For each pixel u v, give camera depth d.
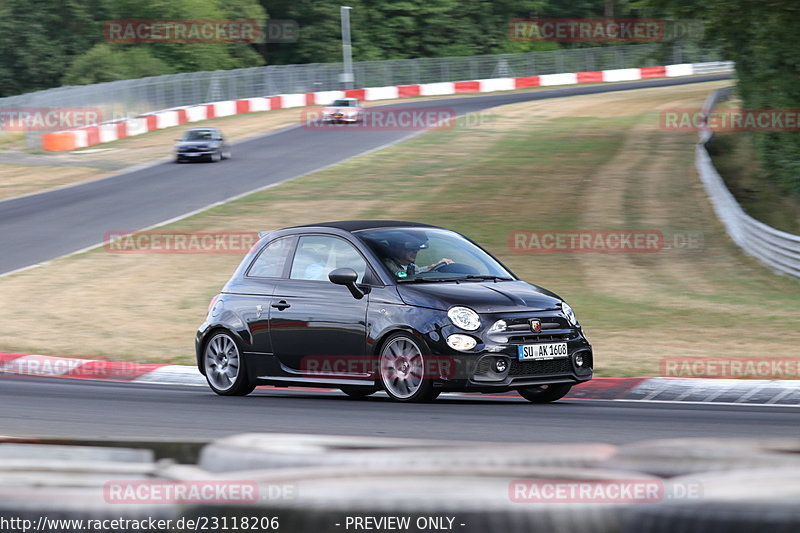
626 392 34.88
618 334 47.44
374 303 31.23
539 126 184.25
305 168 141.00
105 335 52.22
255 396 34.28
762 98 115.81
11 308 60.94
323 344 32.09
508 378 29.88
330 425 25.91
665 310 54.84
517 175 123.94
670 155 137.62
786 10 82.12
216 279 69.75
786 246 68.69
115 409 30.19
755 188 113.19
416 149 157.12
